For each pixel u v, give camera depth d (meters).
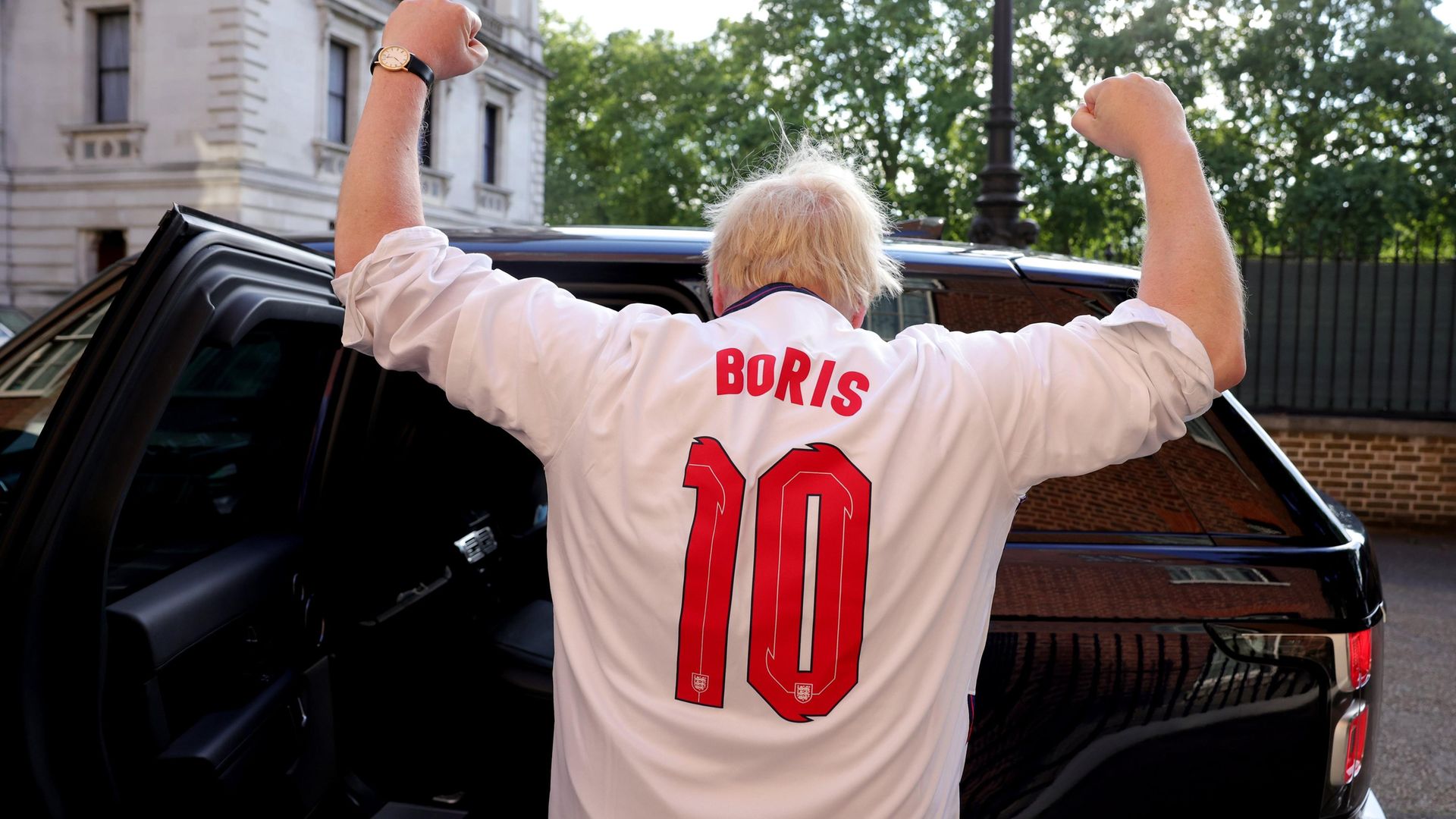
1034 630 1.72
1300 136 22.72
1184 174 1.07
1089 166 23.86
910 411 0.98
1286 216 21.28
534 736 2.13
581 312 1.08
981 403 0.99
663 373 1.01
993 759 1.72
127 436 1.28
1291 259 7.55
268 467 1.95
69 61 21.09
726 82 27.66
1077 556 1.76
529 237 2.19
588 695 1.00
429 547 2.25
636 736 0.96
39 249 21.67
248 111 20.12
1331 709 1.70
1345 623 1.72
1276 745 1.70
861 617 0.94
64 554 1.23
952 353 1.04
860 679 0.94
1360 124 22.53
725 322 1.06
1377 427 7.36
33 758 1.21
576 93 37.41
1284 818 1.70
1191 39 22.19
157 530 1.72
